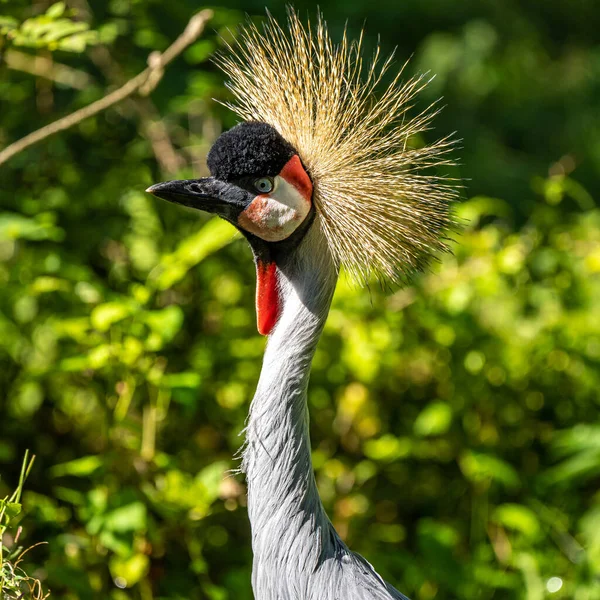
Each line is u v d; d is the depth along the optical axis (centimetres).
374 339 665
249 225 426
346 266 433
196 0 799
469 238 699
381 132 481
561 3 1381
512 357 690
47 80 745
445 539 614
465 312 671
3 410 681
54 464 671
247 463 436
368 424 694
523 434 712
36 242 695
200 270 705
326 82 449
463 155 1075
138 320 567
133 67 765
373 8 1121
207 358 664
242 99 469
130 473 574
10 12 647
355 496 681
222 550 627
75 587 530
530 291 714
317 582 420
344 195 428
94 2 746
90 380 602
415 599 632
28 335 688
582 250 724
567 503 691
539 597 613
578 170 1221
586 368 696
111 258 730
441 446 696
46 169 741
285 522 422
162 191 423
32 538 583
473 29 1214
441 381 700
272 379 427
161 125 735
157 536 552
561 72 1316
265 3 818
